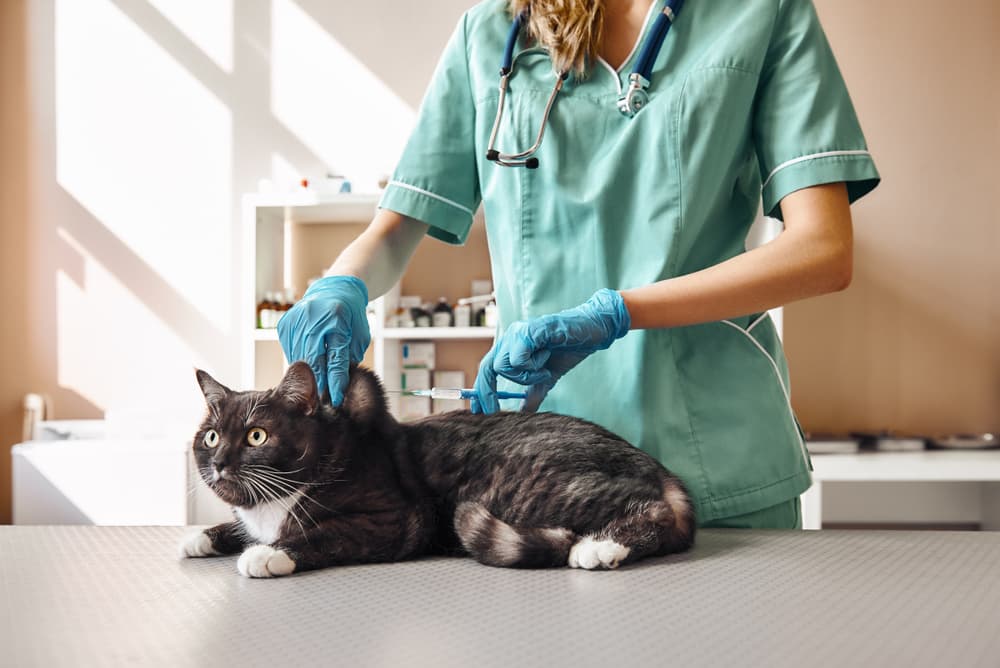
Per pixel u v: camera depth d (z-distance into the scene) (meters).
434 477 0.83
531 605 0.61
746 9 0.98
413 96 2.97
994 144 2.75
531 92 1.03
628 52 1.03
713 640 0.52
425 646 0.52
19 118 3.10
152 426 2.76
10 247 3.09
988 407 2.76
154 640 0.53
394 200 1.12
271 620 0.58
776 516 1.01
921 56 2.76
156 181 3.05
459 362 2.85
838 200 0.95
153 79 3.05
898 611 0.59
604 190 0.99
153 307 3.06
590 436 0.84
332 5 2.99
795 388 2.79
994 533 0.89
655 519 0.77
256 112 3.02
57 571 0.74
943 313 2.77
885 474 2.24
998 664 0.48
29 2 3.09
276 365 2.83
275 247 2.86
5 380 3.09
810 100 0.96
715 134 0.97
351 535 0.76
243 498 0.79
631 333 0.99
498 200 1.06
